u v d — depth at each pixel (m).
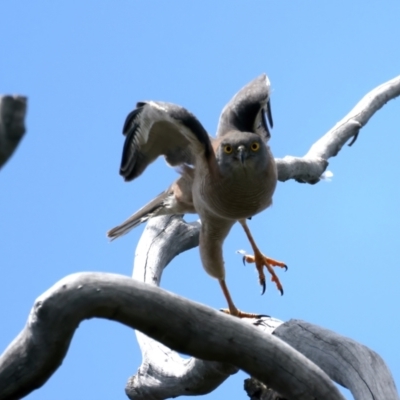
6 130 4.54
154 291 6.80
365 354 8.59
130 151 11.66
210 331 7.00
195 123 10.79
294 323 9.19
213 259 11.72
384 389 8.28
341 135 13.81
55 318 6.50
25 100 4.55
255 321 10.99
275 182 11.21
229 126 11.74
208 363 8.95
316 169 13.39
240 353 7.12
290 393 7.31
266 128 12.05
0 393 6.67
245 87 12.14
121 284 6.70
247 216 11.24
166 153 11.72
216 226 11.54
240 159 10.62
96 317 6.72
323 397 7.29
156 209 12.24
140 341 10.41
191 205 11.92
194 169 11.56
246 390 9.05
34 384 6.73
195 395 9.74
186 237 12.39
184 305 6.90
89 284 6.61
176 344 7.00
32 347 6.56
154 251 12.02
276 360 7.18
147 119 11.14
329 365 8.73
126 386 10.30
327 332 8.95
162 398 10.02
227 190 10.88
